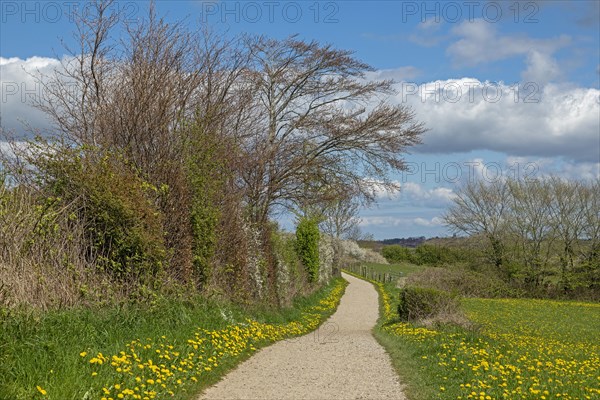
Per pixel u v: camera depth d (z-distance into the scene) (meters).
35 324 8.53
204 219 15.81
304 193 27.14
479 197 47.22
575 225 44.75
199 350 10.64
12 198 10.77
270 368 11.26
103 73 15.41
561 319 29.25
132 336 10.07
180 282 14.62
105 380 7.51
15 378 6.88
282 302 23.61
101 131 14.56
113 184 12.44
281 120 26.45
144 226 13.02
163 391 8.02
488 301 39.47
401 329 17.88
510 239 46.44
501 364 11.49
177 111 15.91
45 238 11.20
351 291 42.78
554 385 9.85
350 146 26.92
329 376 10.73
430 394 9.26
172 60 15.88
